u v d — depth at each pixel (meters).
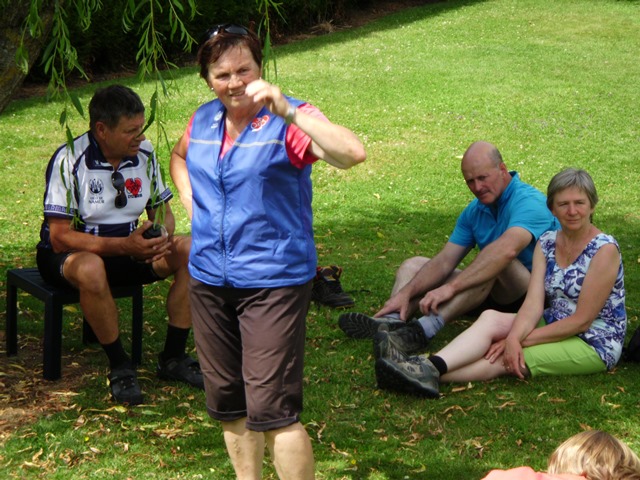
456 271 5.54
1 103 4.21
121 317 5.52
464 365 4.60
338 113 11.74
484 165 5.06
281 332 3.08
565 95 12.78
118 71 14.31
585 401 4.40
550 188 4.66
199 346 3.28
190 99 12.39
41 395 4.39
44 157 9.85
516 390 4.53
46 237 4.52
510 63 14.81
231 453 3.36
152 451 3.88
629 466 2.34
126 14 3.82
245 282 3.09
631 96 12.79
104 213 4.49
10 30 4.15
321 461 3.80
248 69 3.01
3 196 8.49
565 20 18.36
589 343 4.69
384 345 4.47
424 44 16.28
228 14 15.51
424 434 4.07
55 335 4.52
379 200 8.52
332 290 5.81
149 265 4.61
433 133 10.91
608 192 8.80
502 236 5.01
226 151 3.11
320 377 4.70
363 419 4.21
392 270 6.61
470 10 19.45
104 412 4.23
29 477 3.64
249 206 3.06
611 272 4.59
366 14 19.34
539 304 4.71
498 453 3.87
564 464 2.39
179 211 8.17
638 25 17.86
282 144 3.02
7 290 4.84
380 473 3.70
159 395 4.46
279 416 3.08
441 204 8.43
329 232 7.55
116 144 4.37
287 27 17.09
